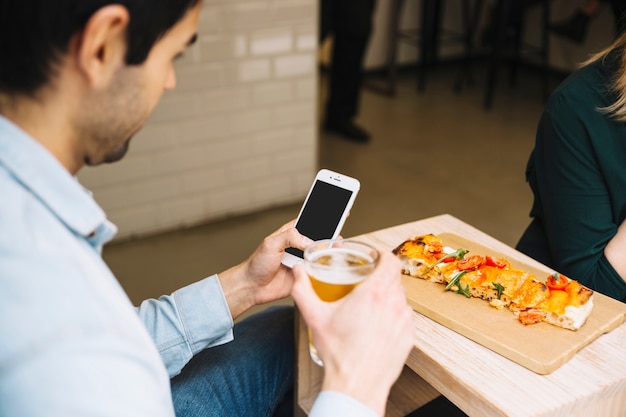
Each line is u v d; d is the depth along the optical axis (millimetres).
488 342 1026
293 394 1389
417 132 4172
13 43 560
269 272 1082
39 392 519
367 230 2955
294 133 3021
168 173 2789
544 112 1374
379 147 3904
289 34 2832
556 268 1382
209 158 2857
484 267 1156
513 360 1000
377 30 5207
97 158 659
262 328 1330
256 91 2854
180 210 2871
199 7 650
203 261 2664
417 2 5281
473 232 1408
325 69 5160
